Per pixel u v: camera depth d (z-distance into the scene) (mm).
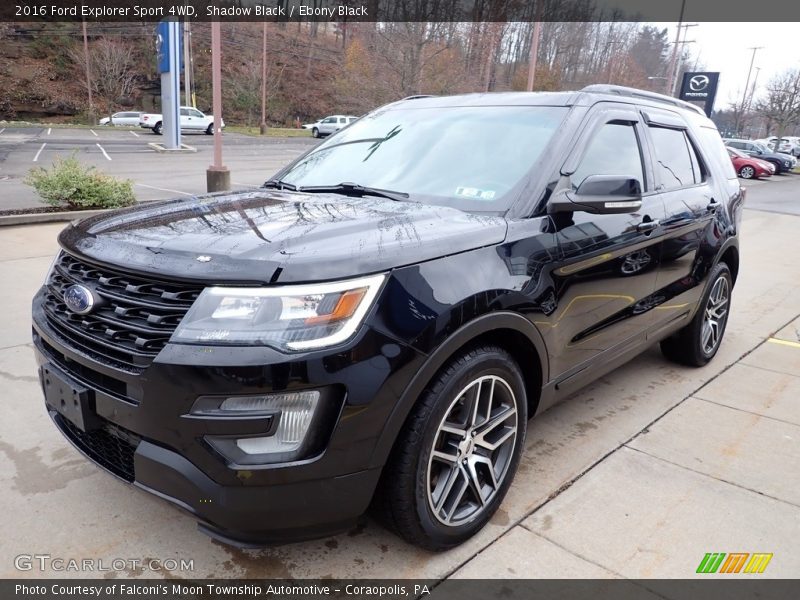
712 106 36219
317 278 1851
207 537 2389
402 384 1948
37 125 42938
